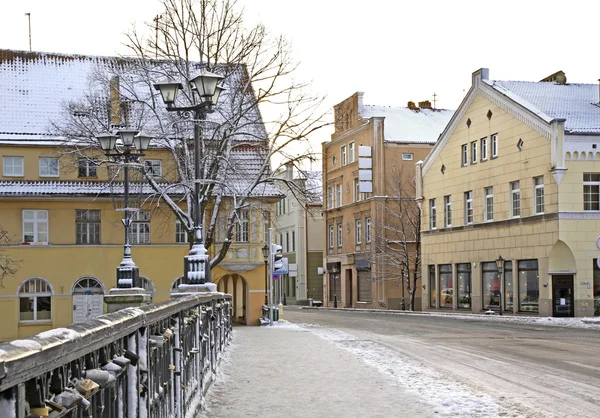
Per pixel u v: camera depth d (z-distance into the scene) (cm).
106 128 3497
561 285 3928
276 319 3956
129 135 2342
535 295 4069
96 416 411
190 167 3375
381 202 6156
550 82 4712
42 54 4784
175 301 800
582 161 3888
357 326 3428
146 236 4188
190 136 3553
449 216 5075
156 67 3450
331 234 7288
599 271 3894
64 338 337
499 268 4325
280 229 8606
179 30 3381
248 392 1256
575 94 4534
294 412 1073
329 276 7294
